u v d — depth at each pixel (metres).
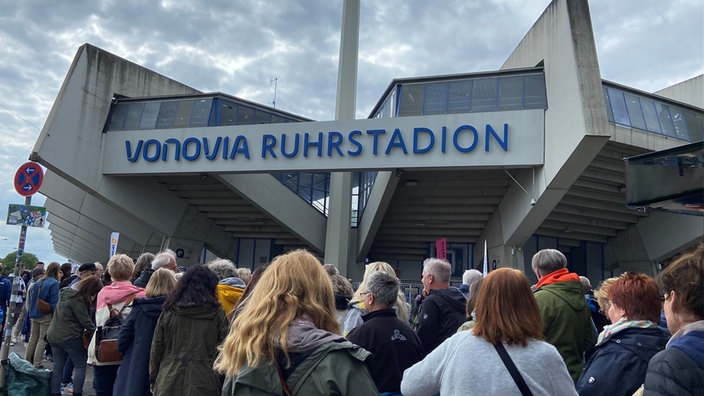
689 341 2.12
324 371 2.30
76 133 22.38
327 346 2.36
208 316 4.46
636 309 3.39
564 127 16.28
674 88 23.66
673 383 2.02
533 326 2.61
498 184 20.38
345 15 25.94
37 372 7.39
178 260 25.77
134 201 24.08
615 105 17.62
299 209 25.17
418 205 22.72
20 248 8.58
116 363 5.90
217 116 22.77
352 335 4.02
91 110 23.06
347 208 24.47
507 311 2.61
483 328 2.64
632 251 22.44
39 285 9.52
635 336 3.29
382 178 20.88
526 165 17.72
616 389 3.18
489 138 18.00
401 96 20.28
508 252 20.84
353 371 2.33
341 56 25.66
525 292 2.67
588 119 15.06
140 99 23.86
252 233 28.39
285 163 20.14
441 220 23.36
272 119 24.44
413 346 3.99
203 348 4.39
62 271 10.97
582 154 15.70
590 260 24.20
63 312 7.25
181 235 26.00
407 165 18.66
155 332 4.46
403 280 27.02
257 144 20.55
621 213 21.28
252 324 2.43
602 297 4.38
